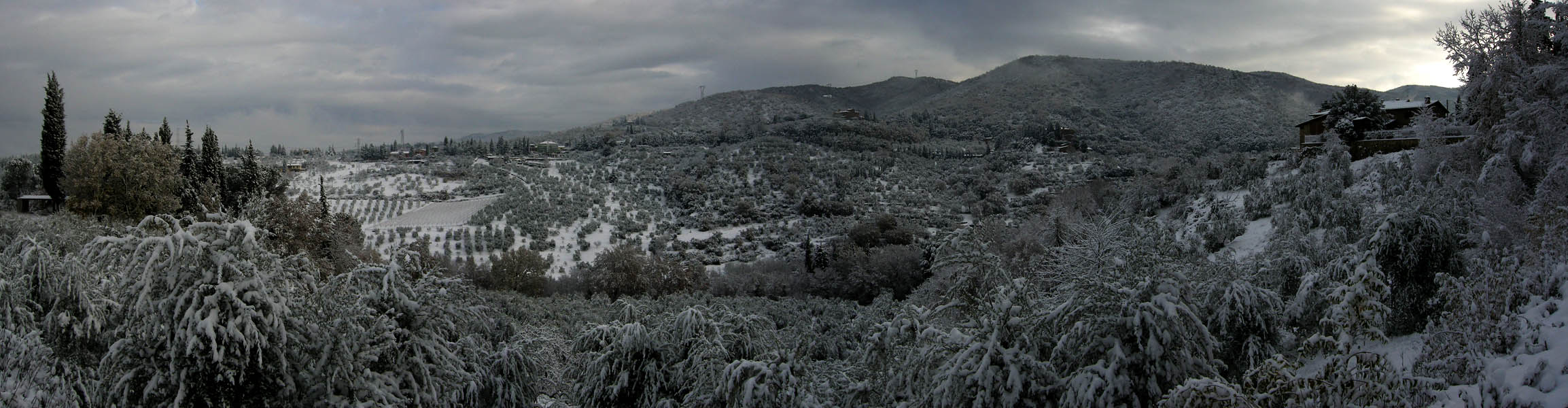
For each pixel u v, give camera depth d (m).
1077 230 21.75
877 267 59.09
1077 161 151.38
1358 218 25.22
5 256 15.66
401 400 11.16
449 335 13.90
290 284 11.00
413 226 97.12
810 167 148.12
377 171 138.25
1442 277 14.45
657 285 63.19
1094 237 14.88
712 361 12.62
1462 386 9.07
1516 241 16.95
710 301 49.22
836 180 134.38
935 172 150.12
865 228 80.62
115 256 10.22
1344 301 9.82
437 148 192.12
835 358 23.58
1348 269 15.53
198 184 53.88
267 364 10.38
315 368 10.62
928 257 56.59
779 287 63.34
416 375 11.93
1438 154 30.73
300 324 10.70
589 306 47.44
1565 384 8.34
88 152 46.41
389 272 11.97
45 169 54.00
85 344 14.03
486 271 62.59
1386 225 16.02
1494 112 26.03
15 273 14.93
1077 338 9.71
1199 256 19.33
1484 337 10.96
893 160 157.12
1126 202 59.03
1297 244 20.88
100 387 10.23
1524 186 22.72
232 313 9.80
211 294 9.84
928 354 10.44
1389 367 8.52
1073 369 9.86
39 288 14.68
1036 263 17.75
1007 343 10.08
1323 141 50.44
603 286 61.41
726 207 117.19
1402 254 15.70
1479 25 25.89
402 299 11.84
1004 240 36.81
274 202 38.09
